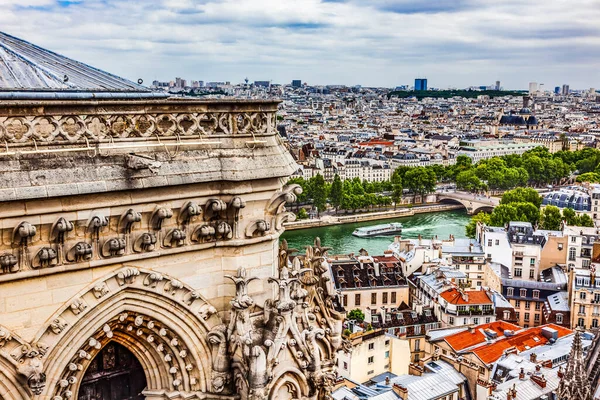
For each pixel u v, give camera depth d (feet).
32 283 76.54
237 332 88.84
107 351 90.22
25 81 82.99
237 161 89.51
